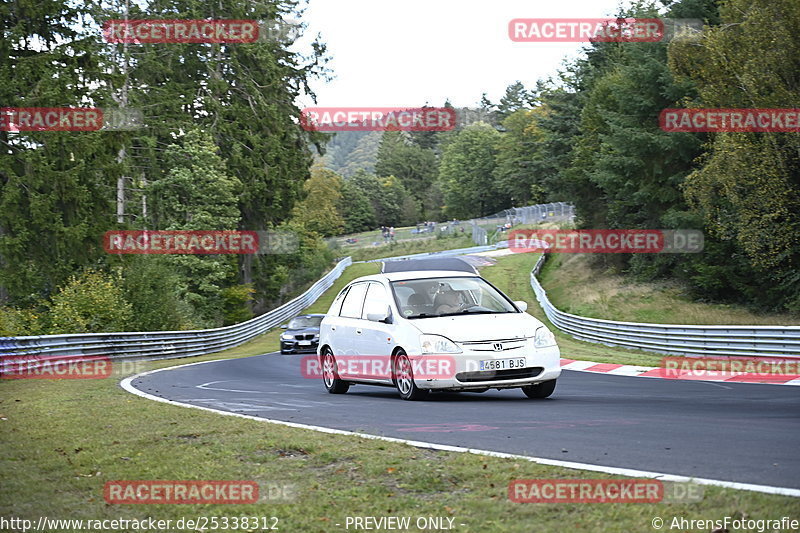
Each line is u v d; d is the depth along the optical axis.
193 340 33.12
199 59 57.47
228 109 55.59
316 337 30.69
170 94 52.59
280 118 57.75
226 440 7.95
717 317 37.34
